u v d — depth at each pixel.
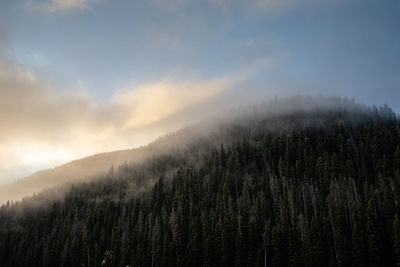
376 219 87.06
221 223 101.25
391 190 97.31
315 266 82.12
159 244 108.81
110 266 115.50
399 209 90.62
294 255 84.12
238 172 143.50
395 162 117.19
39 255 133.38
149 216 127.56
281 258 86.31
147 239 118.81
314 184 120.50
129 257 114.44
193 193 134.62
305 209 99.81
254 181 132.25
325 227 90.75
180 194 135.75
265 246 89.00
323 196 109.25
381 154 126.81
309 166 131.25
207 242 96.31
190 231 108.00
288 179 128.00
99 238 134.50
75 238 130.38
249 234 94.00
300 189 113.38
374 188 109.38
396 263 77.94
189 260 97.44
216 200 120.88
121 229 133.00
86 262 122.50
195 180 146.88
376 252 78.19
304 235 86.44
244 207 111.12
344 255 82.31
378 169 118.50
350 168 120.19
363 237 82.31
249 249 91.69
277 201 106.19
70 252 126.75
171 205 136.25
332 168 121.75
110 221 142.38
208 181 138.62
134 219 137.25
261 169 149.75
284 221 96.69
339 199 100.50
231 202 114.88
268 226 93.25
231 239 96.12
